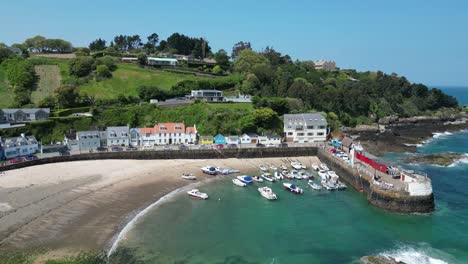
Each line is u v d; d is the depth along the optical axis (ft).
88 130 343.46
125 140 321.93
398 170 236.02
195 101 404.98
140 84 467.52
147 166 275.59
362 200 223.92
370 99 543.39
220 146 319.47
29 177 233.96
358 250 160.86
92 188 220.43
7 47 533.96
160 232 170.30
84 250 148.77
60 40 622.95
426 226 186.39
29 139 289.94
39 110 335.47
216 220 188.24
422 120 541.75
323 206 212.64
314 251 159.63
